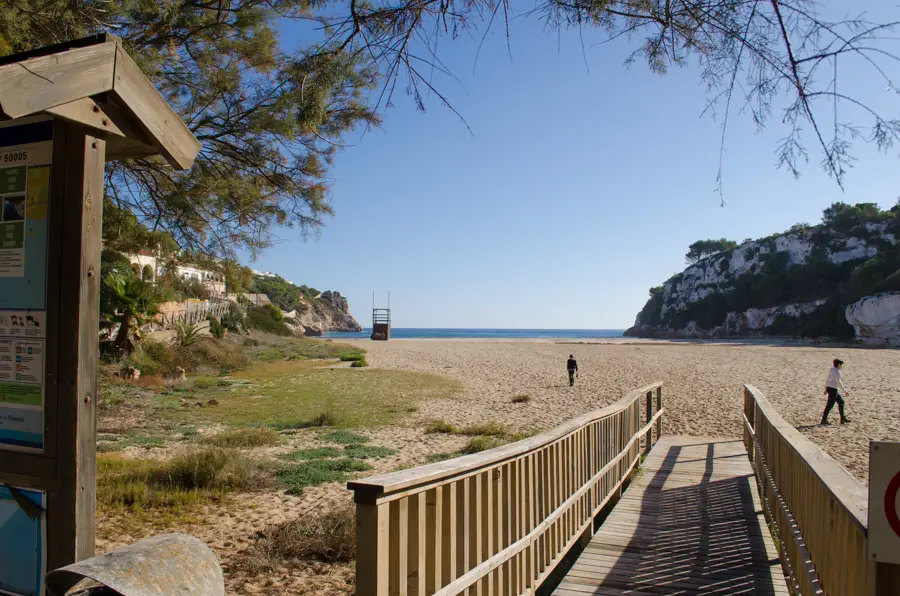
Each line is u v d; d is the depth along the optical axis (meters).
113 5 4.86
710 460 9.02
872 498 1.82
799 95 2.32
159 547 1.69
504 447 3.38
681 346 62.66
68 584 1.62
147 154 2.73
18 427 2.31
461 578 2.73
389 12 2.88
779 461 4.79
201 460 7.77
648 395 9.92
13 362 2.32
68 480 2.22
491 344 68.31
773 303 93.50
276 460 9.30
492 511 3.13
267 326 58.09
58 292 2.27
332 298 179.75
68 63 2.14
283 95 5.24
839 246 88.25
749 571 4.38
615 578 4.27
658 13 2.60
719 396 19.42
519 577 3.51
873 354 44.41
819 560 3.00
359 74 3.81
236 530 5.82
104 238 5.76
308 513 6.32
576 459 4.91
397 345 62.38
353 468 8.77
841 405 14.12
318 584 4.54
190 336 24.84
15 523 2.29
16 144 2.38
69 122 2.26
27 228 2.33
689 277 120.56
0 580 2.30
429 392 20.66
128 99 2.39
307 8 5.17
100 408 13.70
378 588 2.14
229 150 5.98
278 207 6.18
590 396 19.77
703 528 5.52
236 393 19.03
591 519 5.29
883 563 1.83
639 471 8.16
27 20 4.27
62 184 2.29
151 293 20.11
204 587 1.65
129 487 6.89
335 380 24.17
